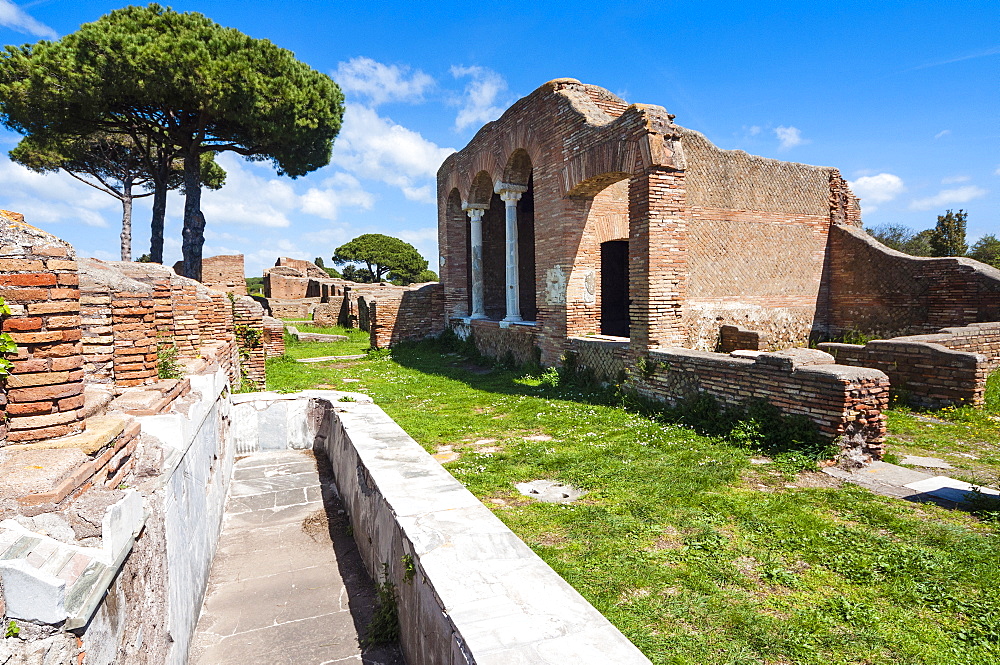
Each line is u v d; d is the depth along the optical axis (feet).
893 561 11.64
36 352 7.91
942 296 44.19
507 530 9.16
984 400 27.27
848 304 51.34
